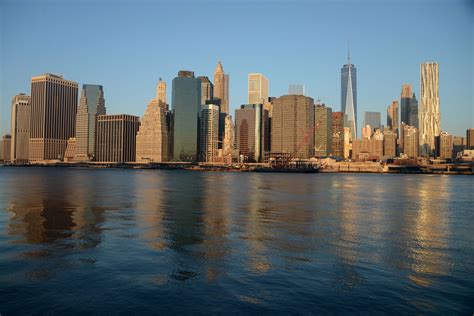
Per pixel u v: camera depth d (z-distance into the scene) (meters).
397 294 25.06
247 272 29.31
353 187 152.25
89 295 24.67
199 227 48.62
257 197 96.50
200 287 26.09
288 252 35.56
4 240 39.78
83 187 132.62
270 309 22.78
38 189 118.75
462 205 81.94
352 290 25.70
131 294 24.81
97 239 40.59
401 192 124.00
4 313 22.17
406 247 38.19
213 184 167.00
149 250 35.88
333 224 52.16
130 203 77.50
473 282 27.44
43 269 29.77
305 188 140.75
